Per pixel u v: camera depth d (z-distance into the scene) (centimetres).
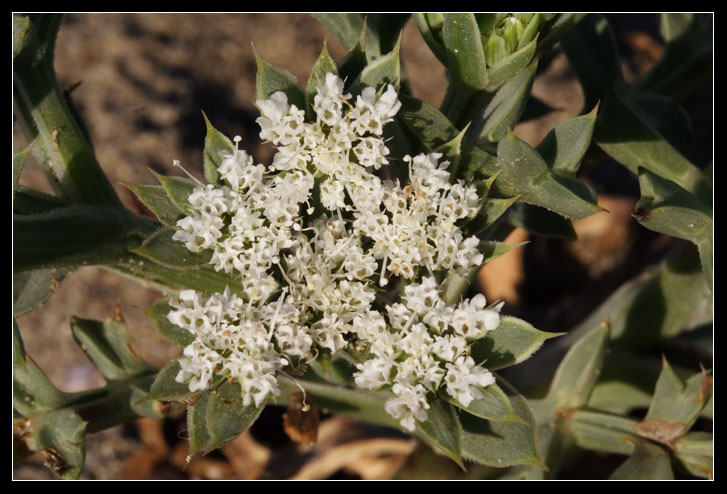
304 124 18
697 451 21
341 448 27
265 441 28
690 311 25
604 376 25
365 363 18
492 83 20
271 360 18
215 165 19
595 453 27
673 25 25
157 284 21
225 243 18
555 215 23
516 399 18
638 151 23
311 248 19
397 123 20
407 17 22
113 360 22
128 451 29
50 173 21
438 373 18
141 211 31
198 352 18
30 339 30
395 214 18
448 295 20
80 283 31
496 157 19
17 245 19
